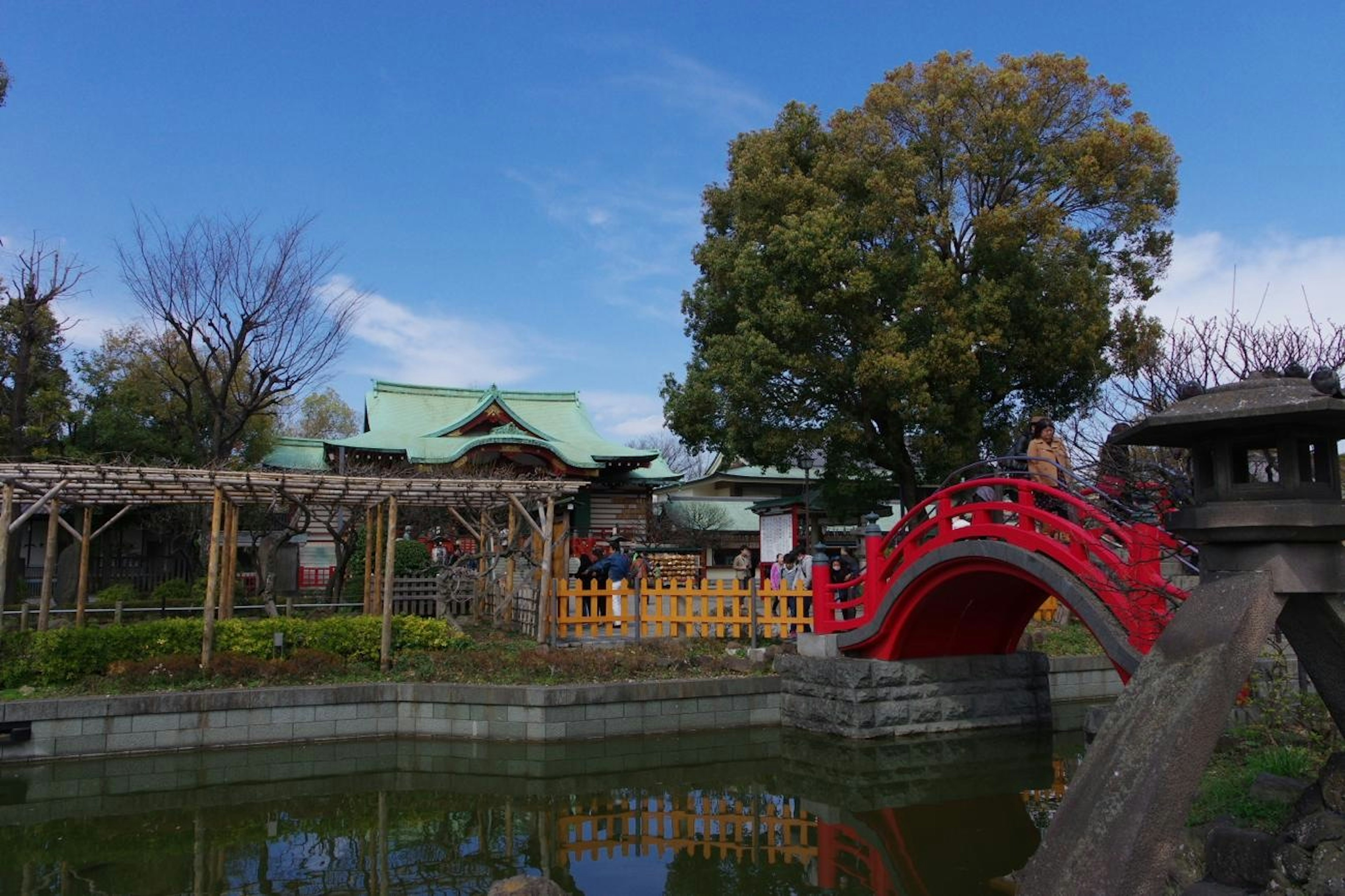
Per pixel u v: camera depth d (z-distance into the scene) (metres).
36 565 28.45
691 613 16.09
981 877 8.30
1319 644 4.60
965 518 20.39
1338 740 6.99
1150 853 3.85
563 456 29.89
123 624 15.57
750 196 22.97
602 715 13.15
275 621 14.45
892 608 12.80
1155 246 22.89
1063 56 22.36
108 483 14.37
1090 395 22.47
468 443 28.67
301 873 8.41
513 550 17.23
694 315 25.44
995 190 22.84
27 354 22.73
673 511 36.56
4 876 8.25
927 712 13.62
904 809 10.54
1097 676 16.16
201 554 24.08
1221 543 4.54
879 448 23.20
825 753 12.90
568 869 8.62
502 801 10.85
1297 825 4.88
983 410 22.08
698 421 23.84
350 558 23.45
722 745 13.36
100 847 9.12
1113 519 9.80
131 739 12.13
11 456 22.16
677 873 8.52
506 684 13.44
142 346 29.75
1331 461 4.55
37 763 11.82
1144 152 21.88
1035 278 21.44
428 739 13.10
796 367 21.38
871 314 21.81
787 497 36.22
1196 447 4.73
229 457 24.66
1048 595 13.24
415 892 7.95
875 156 22.42
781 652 15.05
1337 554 4.36
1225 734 7.94
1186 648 4.34
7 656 13.04
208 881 8.17
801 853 9.11
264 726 12.66
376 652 14.48
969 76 22.31
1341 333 14.32
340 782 11.52
